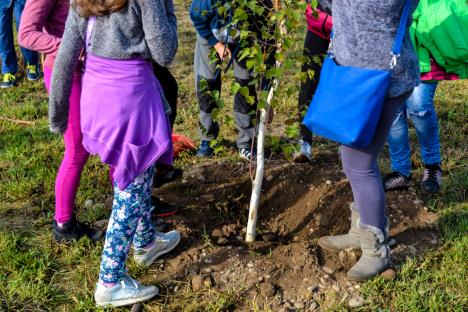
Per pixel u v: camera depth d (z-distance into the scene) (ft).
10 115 20.33
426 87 13.97
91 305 11.01
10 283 11.54
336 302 11.05
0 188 15.15
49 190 15.11
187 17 33.14
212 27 14.99
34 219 13.92
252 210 12.84
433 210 13.96
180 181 15.56
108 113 10.05
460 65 13.62
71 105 11.48
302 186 15.15
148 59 10.30
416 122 14.42
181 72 24.98
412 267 11.85
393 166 14.74
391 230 13.25
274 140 12.57
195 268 12.04
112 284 10.81
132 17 9.73
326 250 12.63
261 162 12.51
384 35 10.10
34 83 24.08
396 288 11.31
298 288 11.48
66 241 12.73
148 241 11.87
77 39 10.11
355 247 12.32
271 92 12.11
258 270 11.85
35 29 11.17
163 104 10.77
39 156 16.85
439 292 11.17
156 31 9.64
